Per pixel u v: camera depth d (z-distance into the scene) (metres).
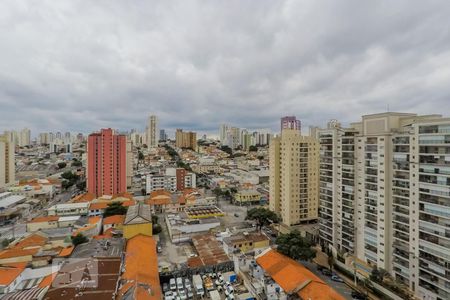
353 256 64.12
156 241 80.25
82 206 109.12
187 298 52.72
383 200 56.41
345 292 56.00
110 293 44.75
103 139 137.88
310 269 67.00
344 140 66.81
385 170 56.06
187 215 100.75
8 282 48.97
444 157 44.97
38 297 44.97
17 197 117.44
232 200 139.50
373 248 58.91
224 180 166.00
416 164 49.75
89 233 80.12
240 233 81.44
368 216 60.19
